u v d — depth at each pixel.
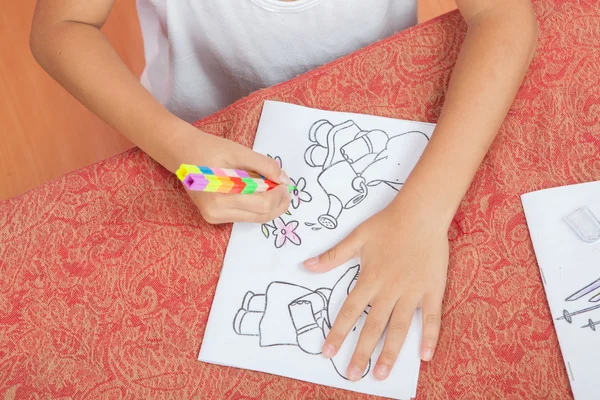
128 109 0.73
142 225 0.68
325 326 0.63
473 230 0.66
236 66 1.02
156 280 0.66
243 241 0.67
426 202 0.66
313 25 0.93
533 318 0.61
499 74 0.69
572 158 0.67
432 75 0.73
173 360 0.62
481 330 0.61
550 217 0.65
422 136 0.70
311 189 0.69
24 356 0.63
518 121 0.70
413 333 0.62
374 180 0.69
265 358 0.61
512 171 0.68
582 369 0.58
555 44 0.73
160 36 1.08
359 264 0.65
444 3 1.52
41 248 0.68
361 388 0.60
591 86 0.71
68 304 0.65
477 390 0.59
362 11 0.93
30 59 1.53
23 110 1.49
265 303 0.64
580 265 0.62
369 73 0.73
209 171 0.55
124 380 0.62
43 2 0.83
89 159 1.44
